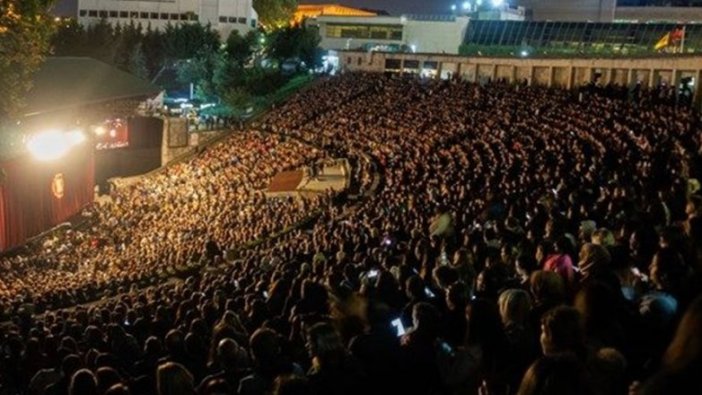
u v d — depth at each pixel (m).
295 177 63.78
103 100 55.19
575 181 25.02
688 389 3.69
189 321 14.66
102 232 56.31
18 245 49.38
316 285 11.56
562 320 6.19
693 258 9.61
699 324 3.74
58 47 99.19
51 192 53.44
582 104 51.78
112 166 81.06
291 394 6.57
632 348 7.15
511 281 10.67
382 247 20.03
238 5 136.75
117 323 16.42
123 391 7.77
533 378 5.09
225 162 74.62
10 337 16.69
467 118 59.66
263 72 99.06
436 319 8.18
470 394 7.81
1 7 37.56
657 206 14.78
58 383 10.45
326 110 82.31
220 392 7.88
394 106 74.62
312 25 117.12
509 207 20.72
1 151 45.09
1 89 39.84
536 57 77.69
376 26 113.62
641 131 35.91
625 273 10.32
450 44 107.19
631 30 87.94
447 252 15.43
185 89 112.31
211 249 39.50
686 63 53.69
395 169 51.84
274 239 41.44
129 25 116.06
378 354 8.02
